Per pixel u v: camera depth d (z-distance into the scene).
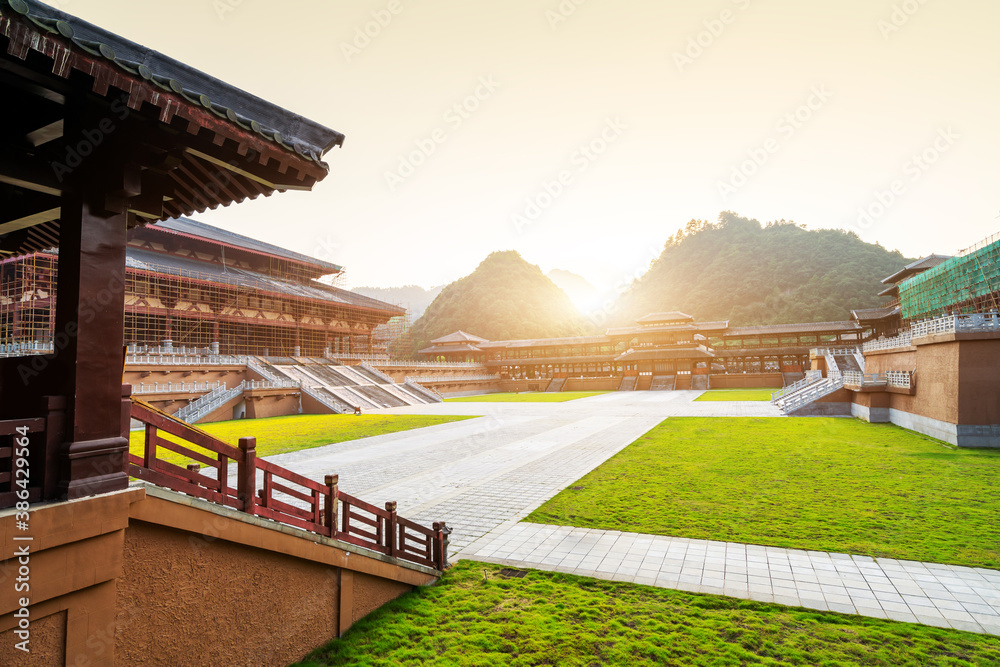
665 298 125.12
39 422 3.68
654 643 5.95
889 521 10.35
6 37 3.09
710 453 18.61
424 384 66.12
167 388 34.34
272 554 5.32
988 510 10.89
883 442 20.03
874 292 90.94
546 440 23.53
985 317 18.98
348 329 63.50
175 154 4.61
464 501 12.88
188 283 44.31
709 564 8.41
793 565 8.31
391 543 7.23
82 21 3.58
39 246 6.19
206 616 4.64
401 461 18.80
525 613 6.77
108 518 3.82
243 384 38.09
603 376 79.50
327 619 6.02
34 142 4.49
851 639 6.02
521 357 86.88
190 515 4.44
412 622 6.51
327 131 5.09
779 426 25.94
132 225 5.66
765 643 5.94
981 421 18.42
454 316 119.62
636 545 9.39
